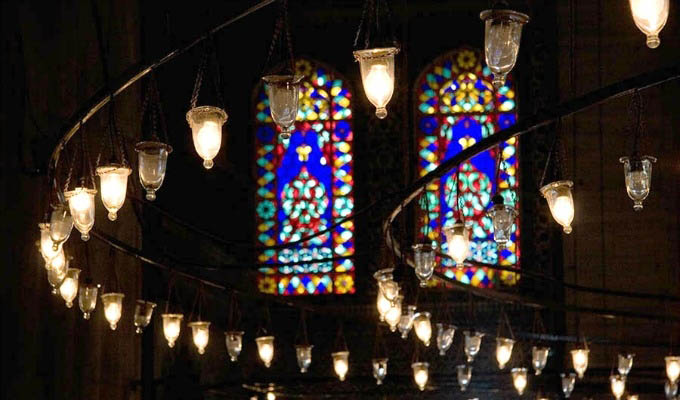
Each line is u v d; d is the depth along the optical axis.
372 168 25.62
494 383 23.69
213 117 9.13
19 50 11.59
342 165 25.77
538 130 24.92
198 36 8.75
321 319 24.67
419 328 16.20
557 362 23.33
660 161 23.11
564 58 23.73
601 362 22.69
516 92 25.61
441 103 25.89
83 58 14.86
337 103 26.02
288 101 8.61
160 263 13.82
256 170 25.75
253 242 25.38
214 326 22.33
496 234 11.03
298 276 25.16
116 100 17.02
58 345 13.83
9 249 11.38
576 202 23.23
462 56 26.02
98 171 9.63
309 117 25.95
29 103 11.96
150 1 19.44
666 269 22.92
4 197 11.23
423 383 17.94
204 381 21.55
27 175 11.66
